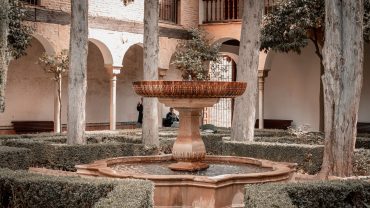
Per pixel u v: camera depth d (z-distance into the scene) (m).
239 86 8.72
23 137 14.39
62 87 21.61
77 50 13.32
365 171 10.55
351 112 9.73
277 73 23.67
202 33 22.11
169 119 23.02
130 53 24.48
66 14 18.59
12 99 20.11
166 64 22.08
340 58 9.66
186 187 7.52
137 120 24.89
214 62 21.64
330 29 9.73
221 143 13.70
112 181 6.18
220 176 7.56
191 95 8.53
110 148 12.83
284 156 12.28
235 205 7.66
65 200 6.24
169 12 22.81
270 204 5.11
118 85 24.08
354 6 9.62
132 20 21.00
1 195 6.81
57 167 12.25
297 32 15.34
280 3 16.22
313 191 6.27
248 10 14.03
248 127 13.97
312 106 22.62
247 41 14.03
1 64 9.69
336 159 9.79
